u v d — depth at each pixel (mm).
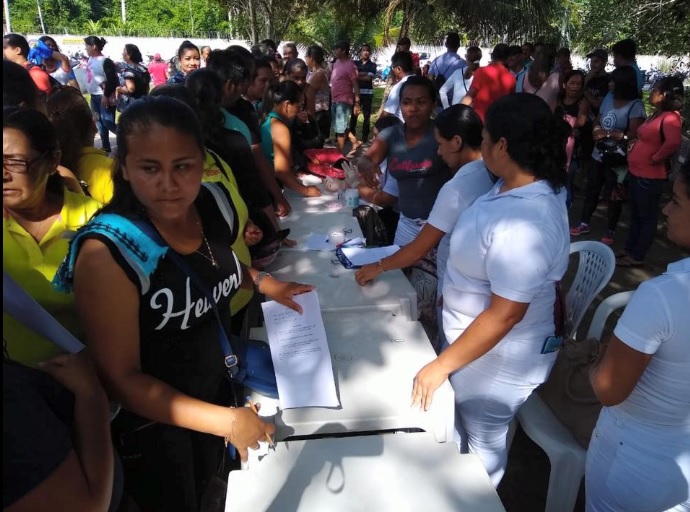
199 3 37406
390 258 2207
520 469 2527
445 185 2094
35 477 748
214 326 1453
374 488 1274
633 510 1492
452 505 1231
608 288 4309
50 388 969
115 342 1200
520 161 1605
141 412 1260
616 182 4922
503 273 1553
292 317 1823
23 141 1445
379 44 15484
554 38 11016
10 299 1127
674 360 1303
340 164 4184
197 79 2355
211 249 1409
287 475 1310
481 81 5770
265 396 1639
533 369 1793
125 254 1169
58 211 1602
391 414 1576
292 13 12828
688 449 1396
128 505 1262
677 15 7738
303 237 2799
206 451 1652
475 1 10828
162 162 1164
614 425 1489
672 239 1323
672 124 4105
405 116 2801
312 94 5828
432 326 2781
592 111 5688
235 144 2373
